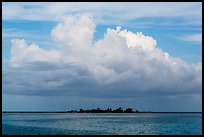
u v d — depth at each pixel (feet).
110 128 348.59
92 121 472.85
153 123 429.79
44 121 434.71
